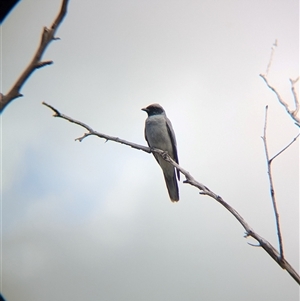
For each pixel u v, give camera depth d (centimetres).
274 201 473
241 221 487
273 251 454
